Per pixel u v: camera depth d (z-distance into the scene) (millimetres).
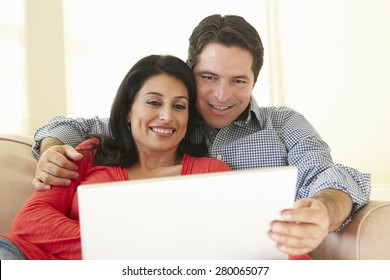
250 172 710
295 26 3010
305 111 2971
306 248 774
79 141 1436
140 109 1225
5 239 967
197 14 2830
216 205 713
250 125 1468
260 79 3092
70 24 2379
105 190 682
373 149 2670
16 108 2168
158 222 708
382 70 2627
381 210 1011
